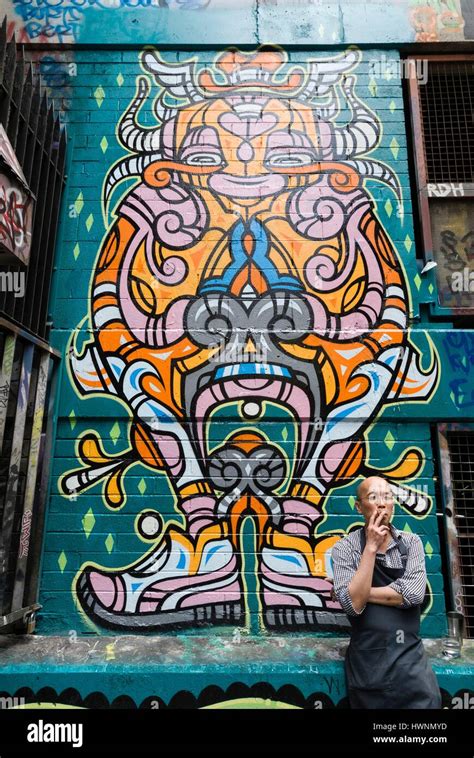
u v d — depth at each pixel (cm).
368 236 405
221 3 450
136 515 361
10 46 338
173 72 439
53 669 295
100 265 400
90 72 440
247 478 366
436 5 448
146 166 419
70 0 450
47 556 353
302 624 344
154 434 372
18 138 351
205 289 395
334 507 361
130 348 384
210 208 411
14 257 301
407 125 441
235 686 293
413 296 394
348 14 447
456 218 418
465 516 361
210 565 354
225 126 427
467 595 350
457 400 371
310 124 427
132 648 323
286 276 397
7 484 312
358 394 375
